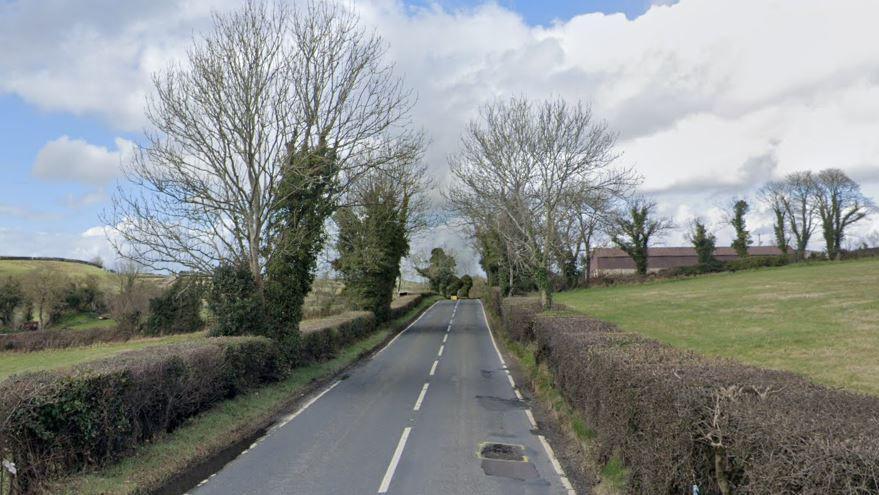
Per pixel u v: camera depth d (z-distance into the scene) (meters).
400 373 20.38
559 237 28.53
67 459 7.89
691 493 5.45
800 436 4.00
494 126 27.34
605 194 31.88
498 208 27.77
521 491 8.23
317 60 18.97
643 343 10.34
